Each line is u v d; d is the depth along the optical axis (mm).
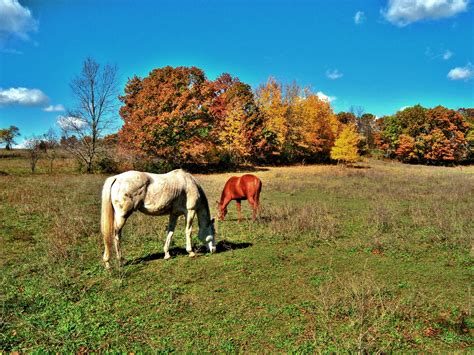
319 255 8273
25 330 4703
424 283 6473
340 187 22344
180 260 7852
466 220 11414
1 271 6941
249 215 13211
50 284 6199
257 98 47844
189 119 35438
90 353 4234
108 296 5879
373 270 7215
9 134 58281
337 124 52594
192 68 38594
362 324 4840
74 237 9102
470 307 5301
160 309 5398
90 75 31547
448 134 57656
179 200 7805
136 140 33531
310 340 4473
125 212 7117
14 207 13359
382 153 66750
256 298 5844
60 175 27438
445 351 4250
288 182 25500
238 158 45844
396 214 12836
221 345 4387
